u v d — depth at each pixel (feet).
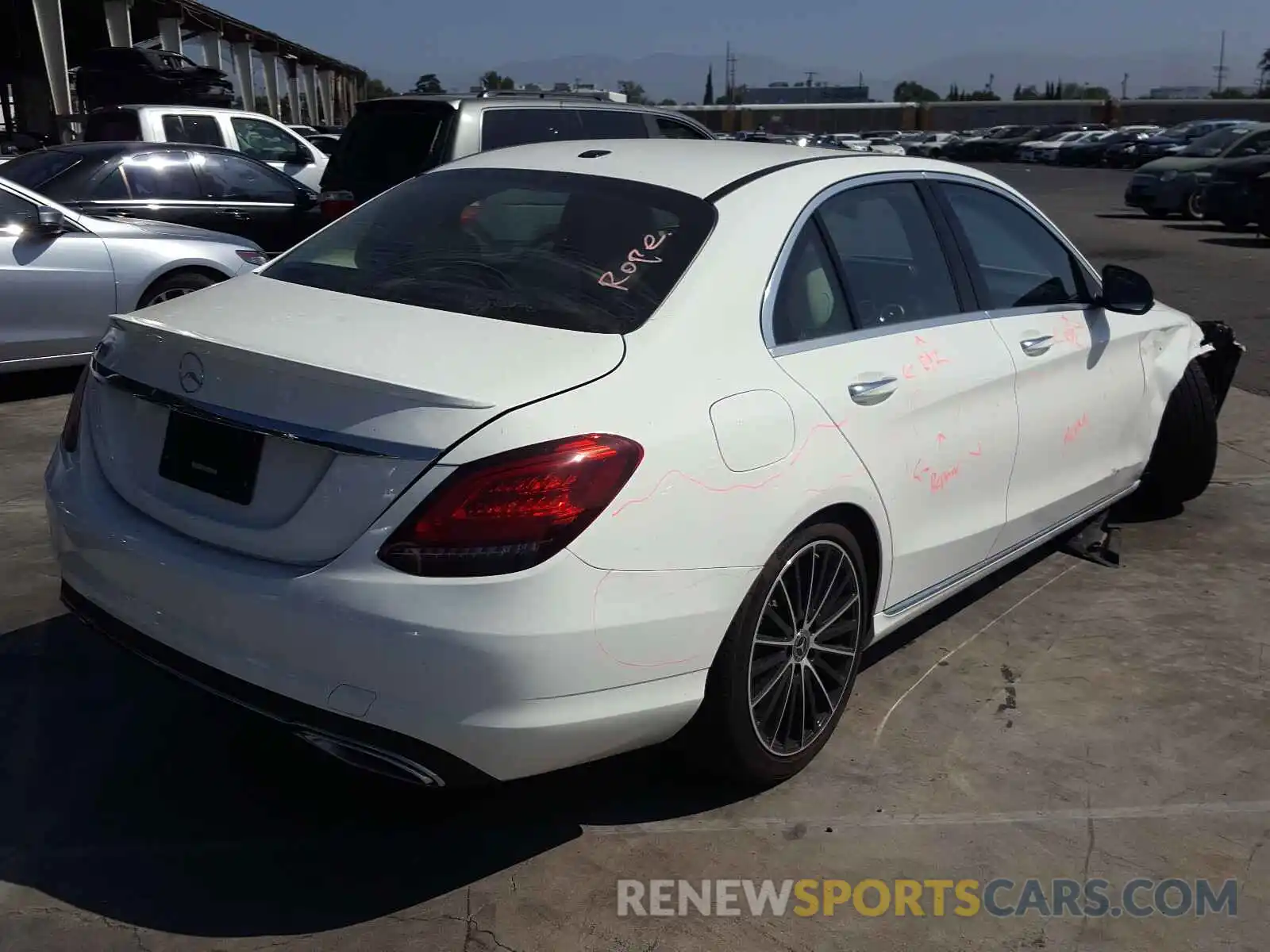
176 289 25.13
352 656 8.25
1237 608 15.11
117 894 9.14
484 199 11.68
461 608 8.07
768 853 9.89
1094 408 14.74
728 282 10.16
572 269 10.30
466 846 9.88
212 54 86.63
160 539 9.27
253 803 10.39
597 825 10.19
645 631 8.78
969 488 12.46
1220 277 43.83
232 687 8.91
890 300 11.85
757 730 10.12
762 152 12.28
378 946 8.68
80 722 11.60
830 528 10.43
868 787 10.86
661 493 8.76
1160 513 18.51
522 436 8.25
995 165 160.45
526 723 8.38
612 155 12.19
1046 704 12.51
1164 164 71.67
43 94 82.84
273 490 8.80
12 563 15.35
